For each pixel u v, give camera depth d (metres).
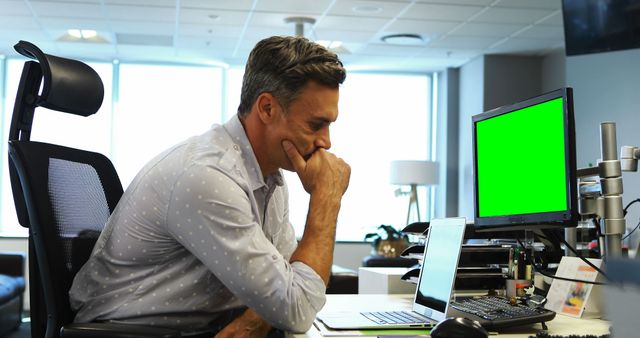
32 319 1.43
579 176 1.69
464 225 1.47
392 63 8.20
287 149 1.39
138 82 8.15
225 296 1.42
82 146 7.94
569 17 4.70
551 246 1.88
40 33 6.94
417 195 8.00
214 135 1.40
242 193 1.31
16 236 7.51
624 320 0.45
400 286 2.14
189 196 1.27
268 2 5.88
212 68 8.34
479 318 1.36
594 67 6.42
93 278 1.39
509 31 6.73
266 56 1.36
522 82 7.80
